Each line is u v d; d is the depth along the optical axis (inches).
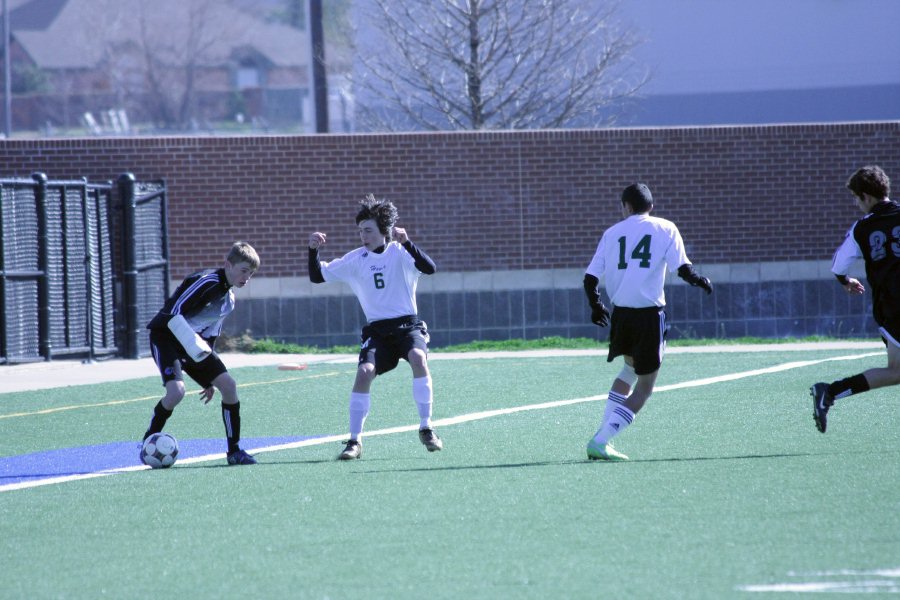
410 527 956.6
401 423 1646.2
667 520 956.0
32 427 1668.3
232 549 903.1
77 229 2640.3
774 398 1777.8
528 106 3917.3
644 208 1263.5
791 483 1093.8
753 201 2972.4
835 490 1056.8
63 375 2354.8
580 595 753.6
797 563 816.3
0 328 2477.9
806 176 2979.8
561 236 2947.8
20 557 901.8
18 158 2819.9
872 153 2979.8
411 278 1348.4
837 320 2999.5
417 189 2915.8
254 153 2881.4
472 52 3809.1
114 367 2512.3
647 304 1237.1
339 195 2901.1
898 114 4662.9
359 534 937.5
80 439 1555.1
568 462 1256.8
